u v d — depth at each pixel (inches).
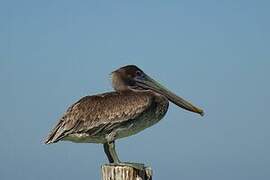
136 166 417.7
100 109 517.0
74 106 521.7
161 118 551.8
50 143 515.2
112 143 519.8
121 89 560.1
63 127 513.3
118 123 517.3
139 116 524.4
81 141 527.2
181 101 559.8
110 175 408.8
